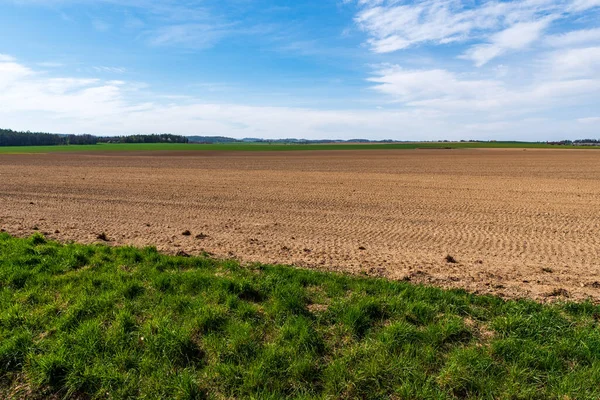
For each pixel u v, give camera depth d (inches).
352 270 278.8
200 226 459.8
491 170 1427.2
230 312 208.1
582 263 312.7
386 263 302.0
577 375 154.1
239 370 162.2
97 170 1428.4
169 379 158.9
